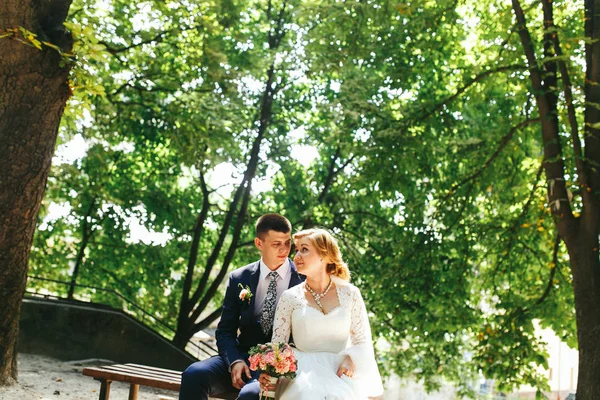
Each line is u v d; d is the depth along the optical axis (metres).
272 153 18.58
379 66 15.25
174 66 17.75
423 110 14.55
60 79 7.86
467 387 18.25
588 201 11.23
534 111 14.25
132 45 15.95
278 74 18.00
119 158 18.97
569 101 11.57
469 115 16.44
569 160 12.66
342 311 5.09
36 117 7.77
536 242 14.50
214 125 16.69
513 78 13.32
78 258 18.33
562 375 38.75
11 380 8.18
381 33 14.61
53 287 19.14
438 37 14.80
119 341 13.47
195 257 18.41
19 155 7.70
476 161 14.58
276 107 19.09
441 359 17.69
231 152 17.06
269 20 18.39
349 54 14.11
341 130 16.27
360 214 18.80
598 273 11.09
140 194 18.53
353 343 5.21
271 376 4.65
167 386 5.67
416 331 16.42
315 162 19.91
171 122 16.89
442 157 15.70
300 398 4.60
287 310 5.14
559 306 13.42
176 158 18.95
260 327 5.45
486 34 14.02
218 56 15.66
